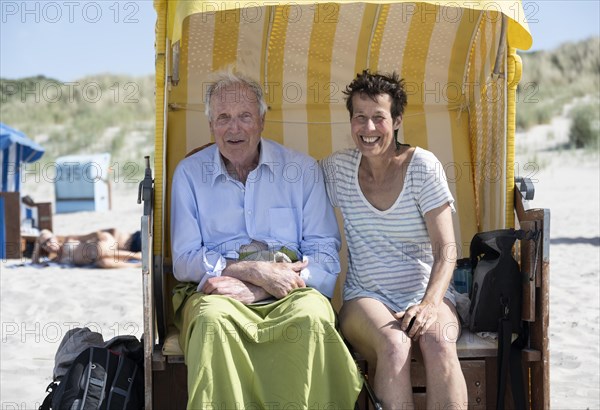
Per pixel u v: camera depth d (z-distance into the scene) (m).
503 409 3.65
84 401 3.51
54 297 8.29
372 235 3.89
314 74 4.75
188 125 4.58
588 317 7.22
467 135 4.71
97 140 35.12
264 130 4.70
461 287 4.20
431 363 3.48
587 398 5.04
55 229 15.69
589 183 19.52
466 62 4.67
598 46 36.84
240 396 3.34
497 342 3.72
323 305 3.57
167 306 4.22
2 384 5.35
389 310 3.70
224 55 4.62
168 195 4.39
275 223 4.01
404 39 4.63
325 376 3.42
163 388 3.71
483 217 4.51
